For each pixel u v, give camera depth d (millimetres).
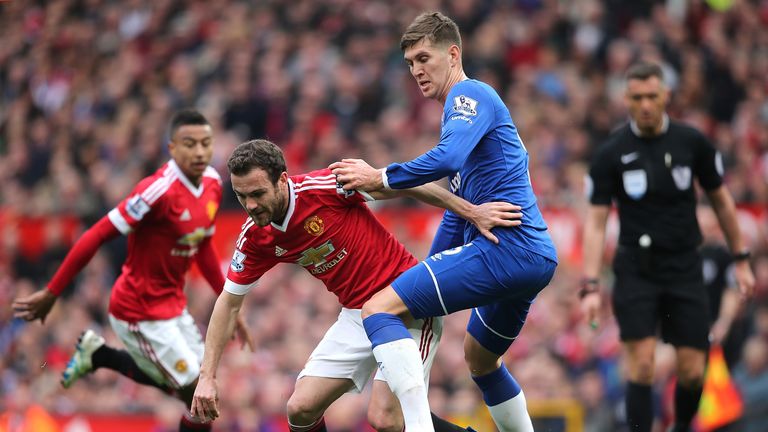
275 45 59219
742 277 27375
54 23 68750
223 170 49156
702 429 34219
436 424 22156
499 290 20109
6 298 48188
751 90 54219
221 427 36906
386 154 50031
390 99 54656
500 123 20359
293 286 43281
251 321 42438
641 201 26578
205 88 58312
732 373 35188
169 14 65938
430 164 19438
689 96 53406
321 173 20703
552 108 51312
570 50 56250
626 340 26484
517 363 38250
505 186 20328
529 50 55656
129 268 25500
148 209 24672
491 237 19938
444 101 20984
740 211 41844
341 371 21344
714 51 55125
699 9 58031
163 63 62562
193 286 44656
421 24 20781
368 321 19953
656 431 34594
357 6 60375
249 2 63969
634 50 54500
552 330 39469
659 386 34906
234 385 37406
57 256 49844
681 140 26516
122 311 25375
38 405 39812
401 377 19625
